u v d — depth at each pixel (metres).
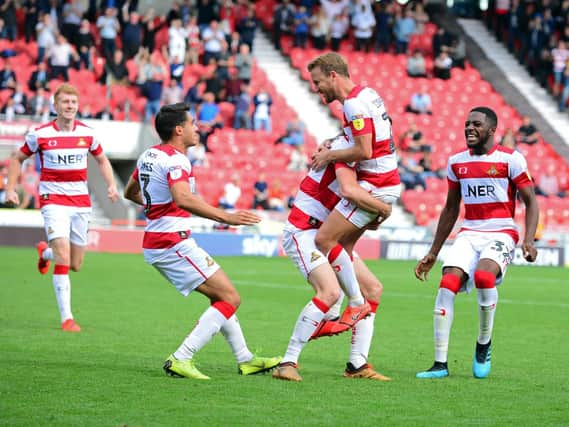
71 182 26.95
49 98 64.88
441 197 71.25
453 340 26.33
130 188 20.03
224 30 76.31
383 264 60.41
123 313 30.77
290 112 76.69
